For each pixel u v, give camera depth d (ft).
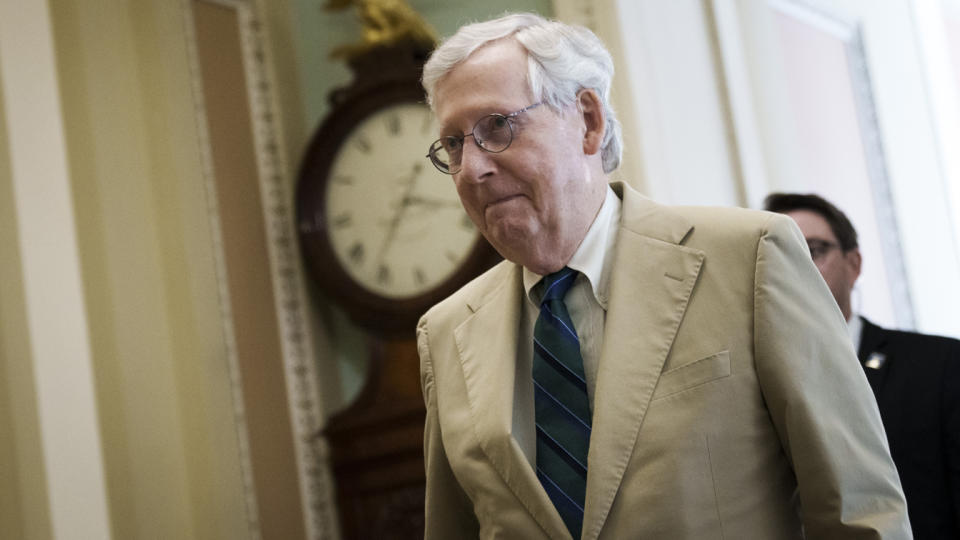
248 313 14.65
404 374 14.55
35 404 10.76
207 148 14.66
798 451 5.24
